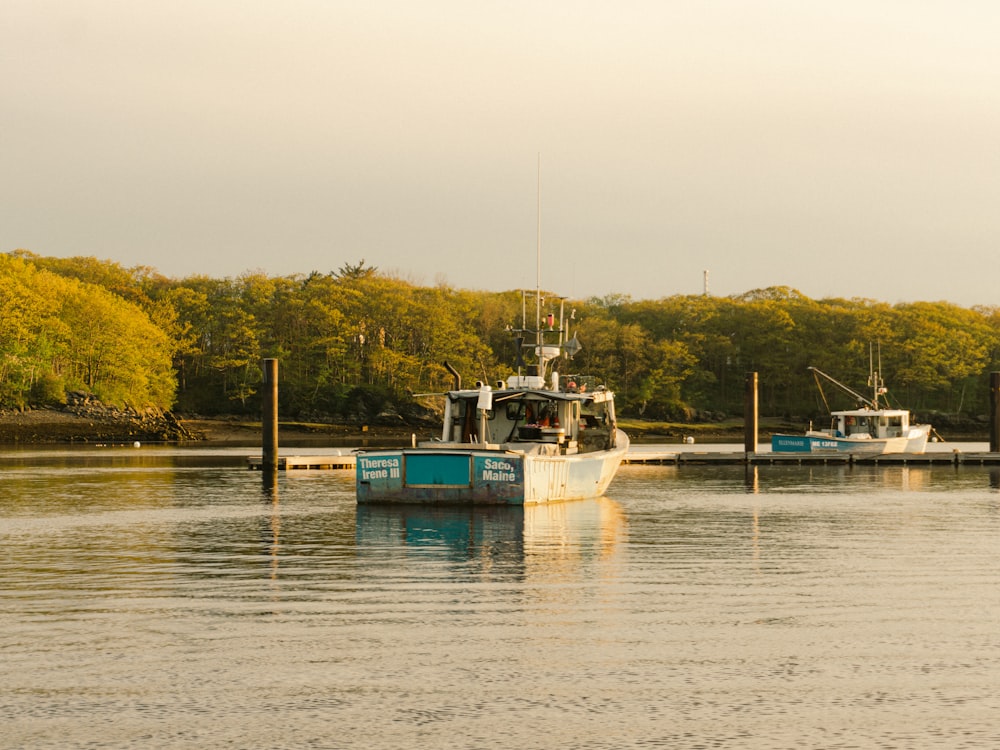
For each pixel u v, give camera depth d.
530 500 34.81
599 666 14.66
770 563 23.81
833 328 195.25
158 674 14.19
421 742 11.70
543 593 19.95
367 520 32.25
